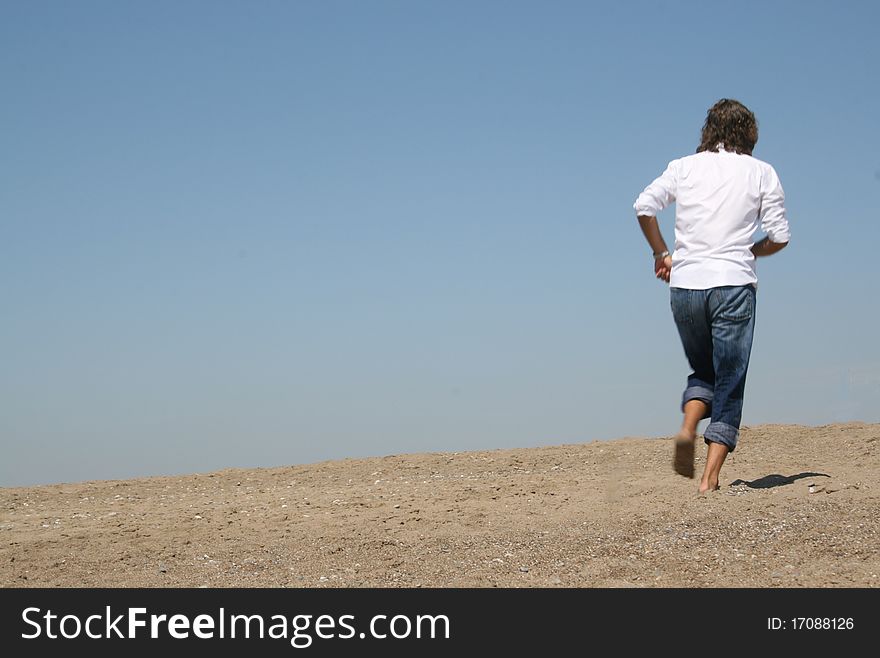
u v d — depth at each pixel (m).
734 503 7.01
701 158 7.45
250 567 6.31
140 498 9.84
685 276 7.36
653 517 6.81
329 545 6.70
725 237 7.28
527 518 7.20
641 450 10.70
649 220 7.52
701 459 9.74
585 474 9.36
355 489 9.43
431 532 6.94
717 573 5.62
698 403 7.58
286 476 10.83
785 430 11.42
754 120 7.64
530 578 5.73
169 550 6.81
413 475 10.31
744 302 7.27
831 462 9.11
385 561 6.26
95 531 7.59
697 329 7.44
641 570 5.74
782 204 7.34
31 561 6.67
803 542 6.02
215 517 8.05
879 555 5.74
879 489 7.31
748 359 7.43
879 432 10.66
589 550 6.19
